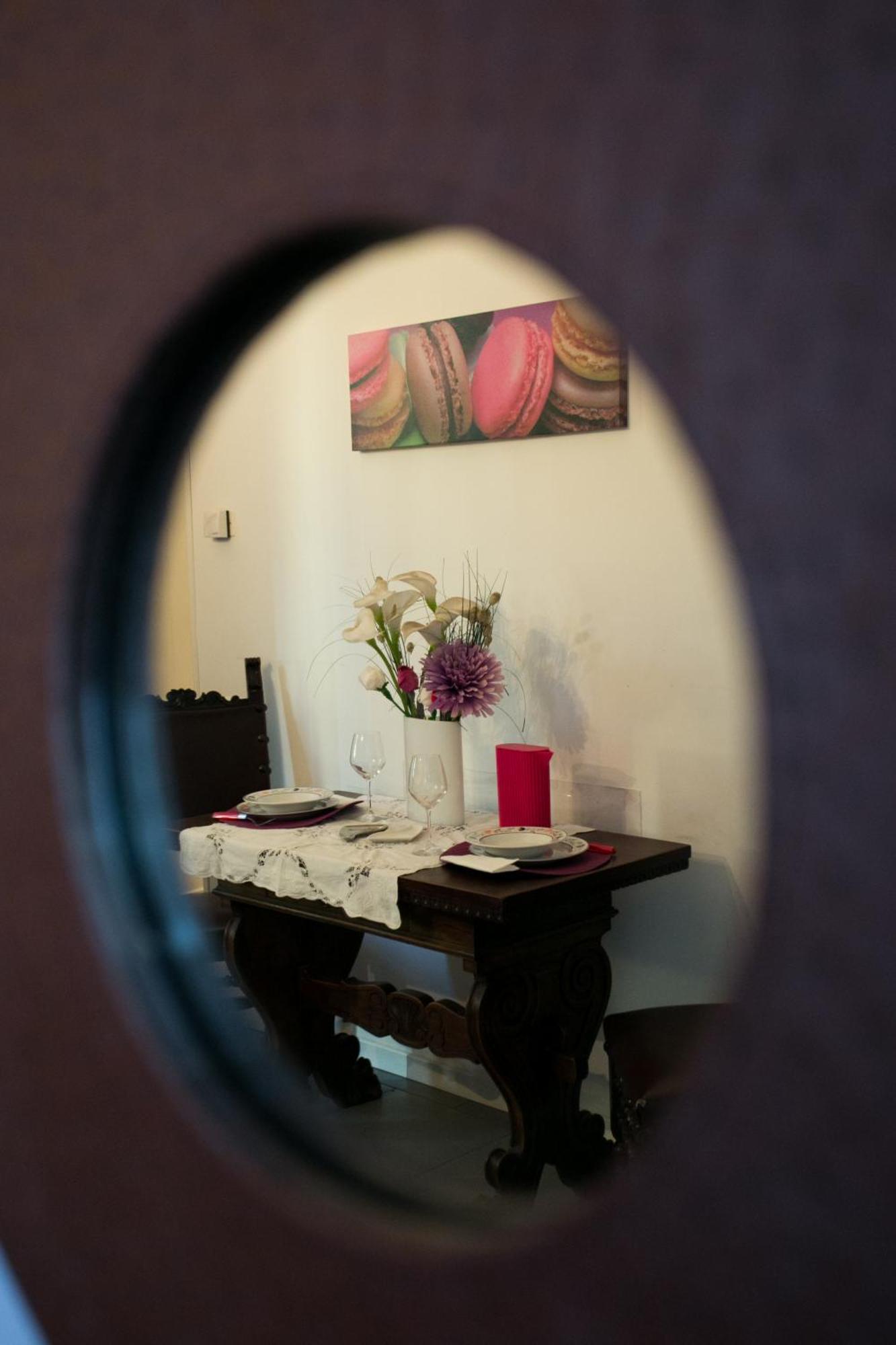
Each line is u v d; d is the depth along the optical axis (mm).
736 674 2672
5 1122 992
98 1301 941
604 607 2875
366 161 705
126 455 875
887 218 506
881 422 512
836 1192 542
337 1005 2957
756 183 543
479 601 3115
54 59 878
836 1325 547
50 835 911
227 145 779
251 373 3590
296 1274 789
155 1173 878
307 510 3506
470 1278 691
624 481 2807
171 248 816
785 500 542
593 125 599
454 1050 2650
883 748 517
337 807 2943
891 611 513
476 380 3025
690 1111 589
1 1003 977
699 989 2799
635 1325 622
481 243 712
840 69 515
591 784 2943
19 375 911
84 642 896
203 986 927
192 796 3387
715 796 2732
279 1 738
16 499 915
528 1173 2508
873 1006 524
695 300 566
